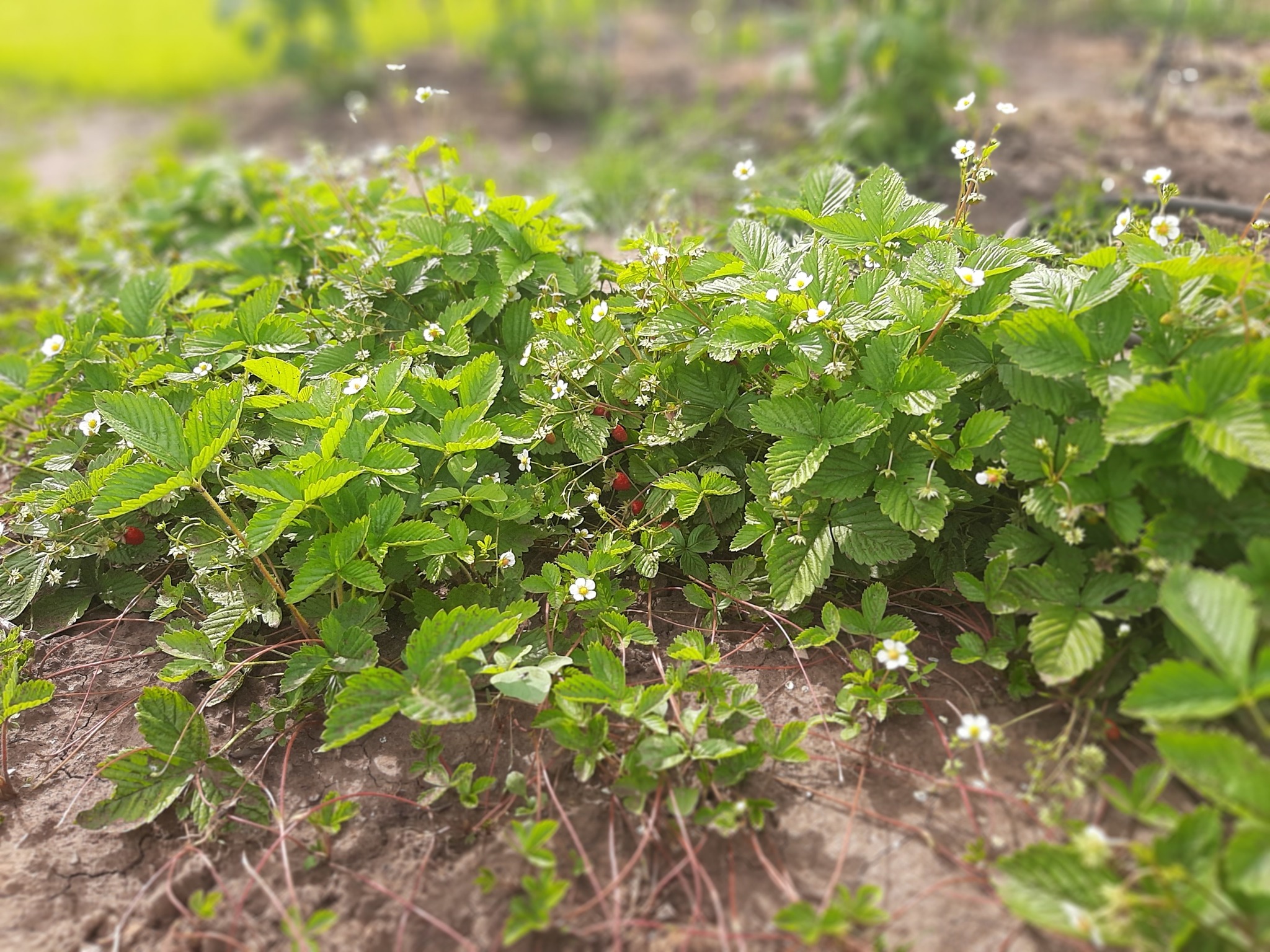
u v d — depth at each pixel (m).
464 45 1.88
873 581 0.55
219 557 0.55
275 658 0.55
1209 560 0.45
